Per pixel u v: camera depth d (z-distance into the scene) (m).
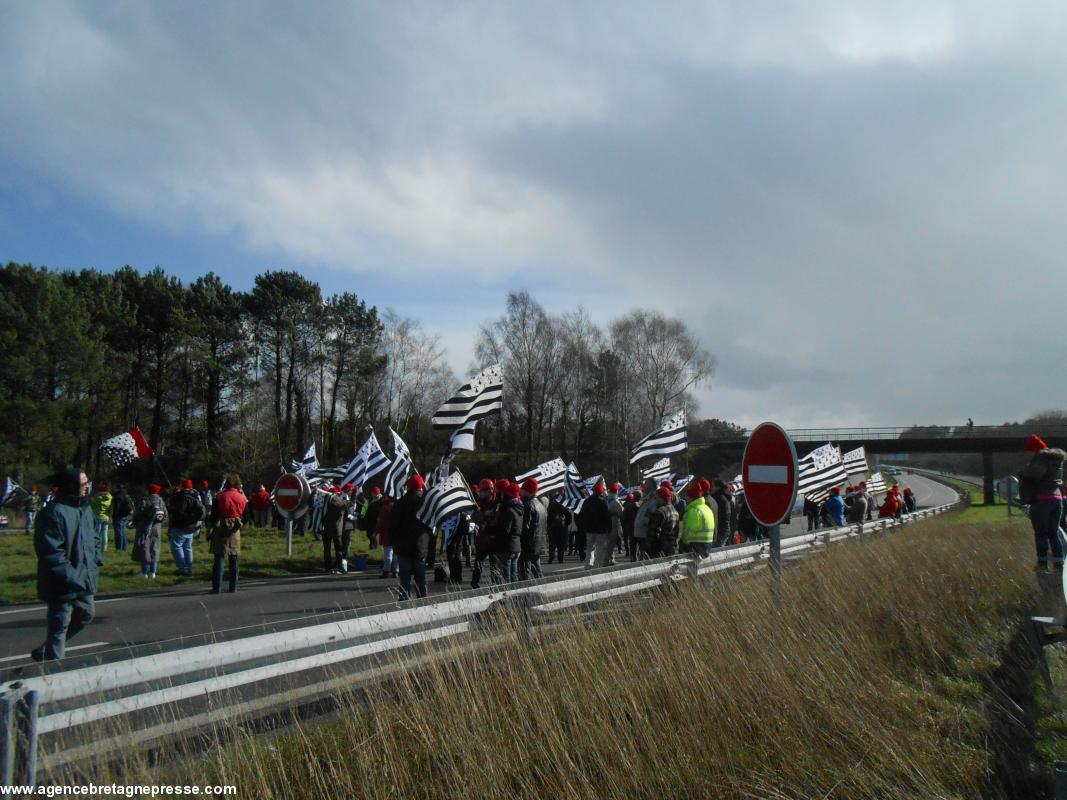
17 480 38.88
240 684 4.02
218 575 13.44
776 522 6.86
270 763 3.86
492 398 12.80
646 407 65.44
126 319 52.50
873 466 66.31
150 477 49.78
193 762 3.64
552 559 20.58
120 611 11.38
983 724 5.22
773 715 4.82
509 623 5.45
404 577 10.46
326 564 17.75
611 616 5.94
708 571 8.68
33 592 13.01
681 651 5.31
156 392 56.88
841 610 7.21
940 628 7.42
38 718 3.14
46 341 42.19
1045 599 8.97
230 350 57.62
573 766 4.06
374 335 64.62
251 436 53.91
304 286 62.03
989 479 56.78
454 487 11.12
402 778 3.96
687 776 4.28
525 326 65.69
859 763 4.41
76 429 43.53
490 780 3.96
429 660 4.66
